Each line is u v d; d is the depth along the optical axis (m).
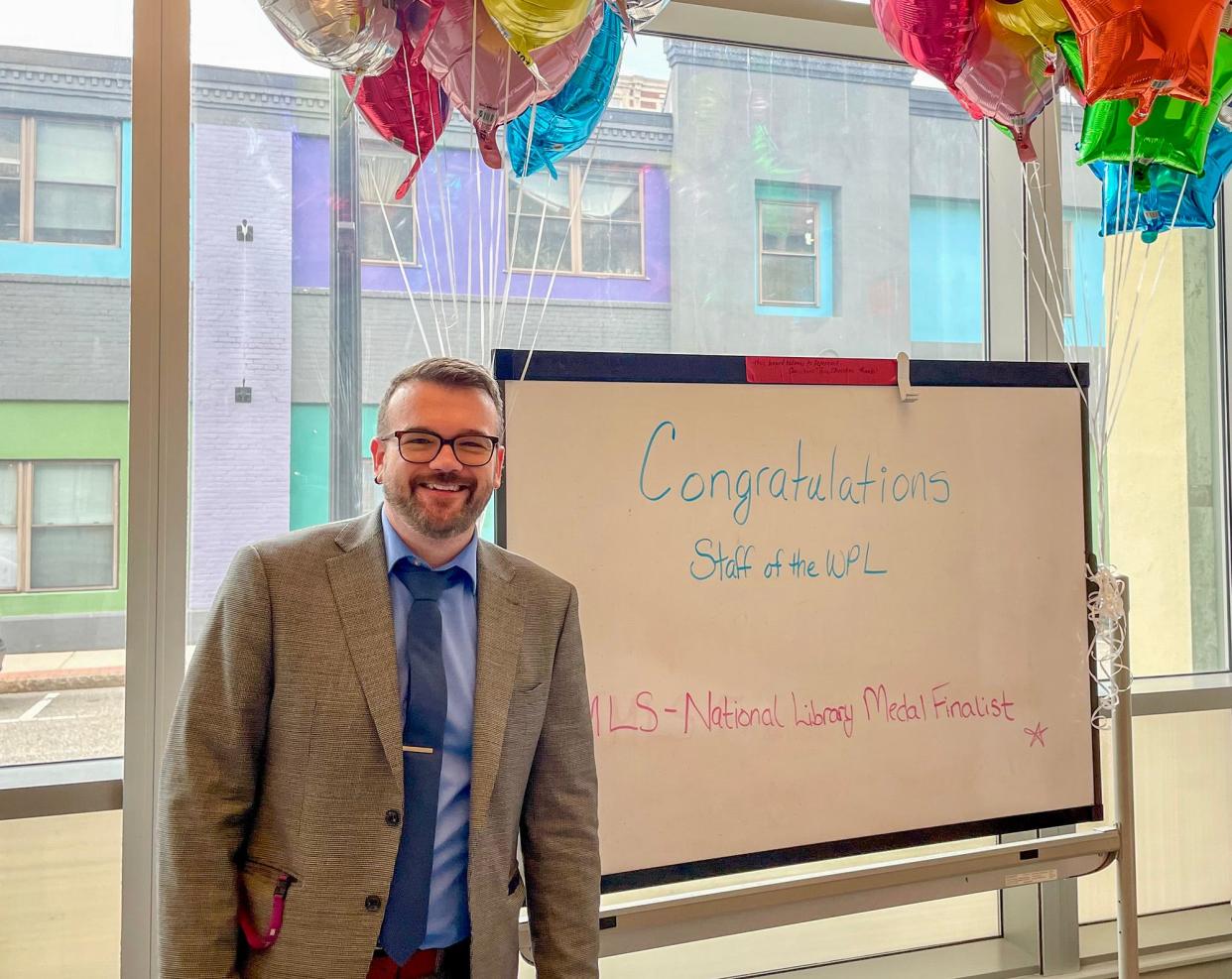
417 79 1.25
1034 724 1.58
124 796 1.50
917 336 2.08
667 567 1.40
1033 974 2.03
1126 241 2.20
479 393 1.08
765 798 1.43
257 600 1.02
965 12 1.31
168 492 1.54
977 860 1.51
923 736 1.52
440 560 1.11
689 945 1.97
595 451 1.37
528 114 1.33
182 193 1.55
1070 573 1.63
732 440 1.44
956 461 1.57
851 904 1.46
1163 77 1.21
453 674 1.09
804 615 1.47
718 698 1.41
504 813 1.08
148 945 1.51
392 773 1.01
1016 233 2.05
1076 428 1.65
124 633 1.62
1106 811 2.14
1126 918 1.58
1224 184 2.33
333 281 1.72
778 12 1.89
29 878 1.55
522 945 1.29
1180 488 2.30
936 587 1.54
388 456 1.06
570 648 1.18
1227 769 2.28
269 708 1.03
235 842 1.00
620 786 1.36
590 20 1.20
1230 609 2.33
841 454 1.50
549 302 1.84
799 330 1.99
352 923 0.99
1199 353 2.32
